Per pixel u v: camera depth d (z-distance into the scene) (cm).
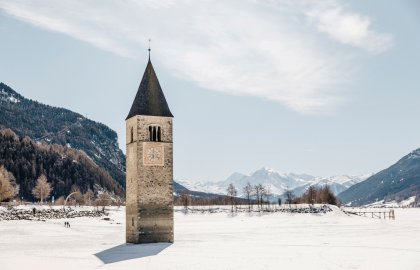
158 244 8562
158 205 8881
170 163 9062
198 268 5831
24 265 6000
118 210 18112
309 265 6022
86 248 7962
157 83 9369
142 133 8975
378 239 9481
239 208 17550
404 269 5759
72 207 17125
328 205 17762
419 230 12025
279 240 9288
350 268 5825
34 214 13900
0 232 10350
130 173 9162
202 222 14738
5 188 18800
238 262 6275
